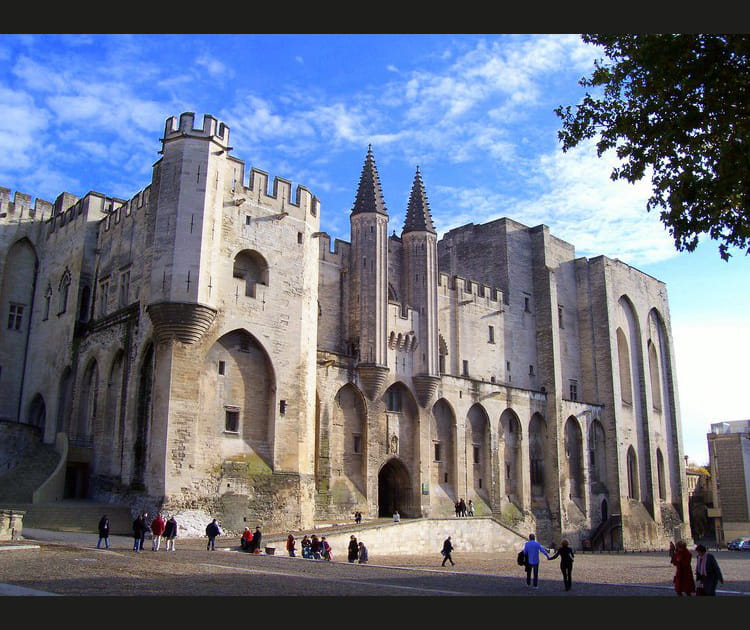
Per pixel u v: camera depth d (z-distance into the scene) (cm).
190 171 3884
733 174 1686
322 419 4659
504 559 4188
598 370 7325
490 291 6531
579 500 6756
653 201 1888
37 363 4997
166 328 3700
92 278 4738
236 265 4116
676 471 8194
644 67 1828
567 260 7600
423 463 5284
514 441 6306
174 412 3606
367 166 5378
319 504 4516
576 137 1991
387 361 5041
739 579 3197
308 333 4359
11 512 2853
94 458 4159
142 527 2867
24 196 5341
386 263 5212
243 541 3216
